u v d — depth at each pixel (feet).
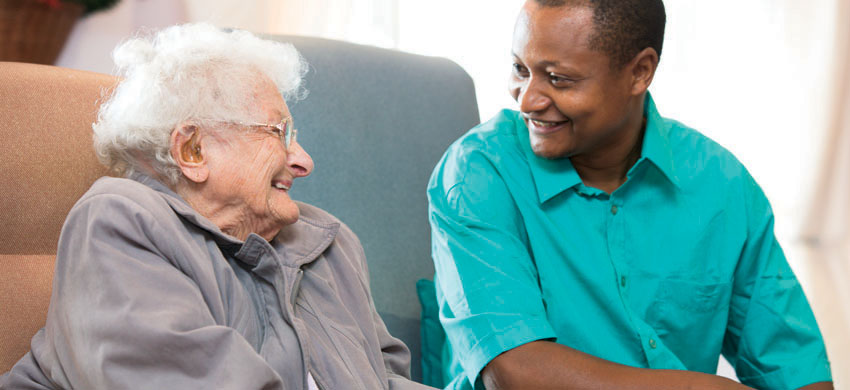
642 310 4.80
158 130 3.61
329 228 4.21
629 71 4.37
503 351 4.18
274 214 3.85
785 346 4.89
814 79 12.71
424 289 5.76
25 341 3.83
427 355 5.64
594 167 4.81
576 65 4.20
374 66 6.06
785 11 12.55
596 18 4.18
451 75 6.44
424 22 10.59
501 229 4.60
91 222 3.30
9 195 3.93
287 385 3.61
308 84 5.74
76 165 4.11
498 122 5.02
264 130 3.78
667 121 5.15
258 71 3.86
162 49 3.80
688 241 4.86
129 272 3.23
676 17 12.30
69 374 3.27
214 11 8.84
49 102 4.10
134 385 3.09
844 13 12.62
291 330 3.72
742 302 5.03
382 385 4.09
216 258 3.64
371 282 5.65
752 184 5.05
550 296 4.71
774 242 5.04
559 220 4.77
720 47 12.44
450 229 4.61
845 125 12.92
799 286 5.00
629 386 4.01
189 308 3.28
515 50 4.38
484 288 4.36
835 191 13.16
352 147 5.80
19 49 6.89
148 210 3.42
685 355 4.95
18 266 3.93
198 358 3.16
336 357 3.83
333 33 9.75
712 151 5.04
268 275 3.79
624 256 4.81
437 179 4.93
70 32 7.30
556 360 4.11
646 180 4.87
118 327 3.10
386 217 5.85
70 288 3.27
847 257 12.67
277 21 9.45
